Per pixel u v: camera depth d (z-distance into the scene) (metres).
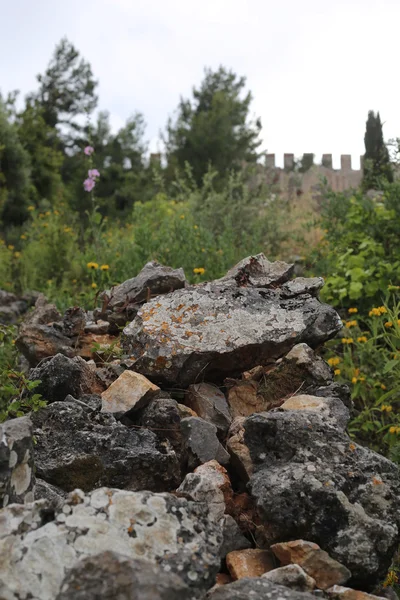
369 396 5.14
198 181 16.77
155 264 4.61
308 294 3.86
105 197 17.53
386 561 2.48
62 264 9.01
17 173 14.48
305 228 8.67
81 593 1.76
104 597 1.74
